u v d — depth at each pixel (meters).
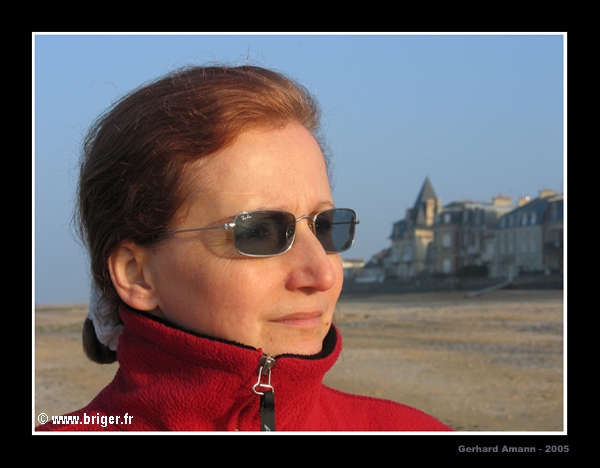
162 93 1.73
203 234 1.61
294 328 1.63
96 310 1.94
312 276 1.60
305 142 1.75
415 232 69.00
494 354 17.80
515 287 56.22
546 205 59.34
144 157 1.65
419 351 18.64
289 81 1.85
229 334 1.61
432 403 11.47
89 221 1.79
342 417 2.11
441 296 50.91
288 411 1.69
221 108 1.63
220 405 1.64
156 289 1.69
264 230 1.61
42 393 12.20
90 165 1.80
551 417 10.28
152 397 1.66
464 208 66.31
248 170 1.62
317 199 1.73
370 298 54.34
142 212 1.64
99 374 14.45
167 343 1.62
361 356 17.56
